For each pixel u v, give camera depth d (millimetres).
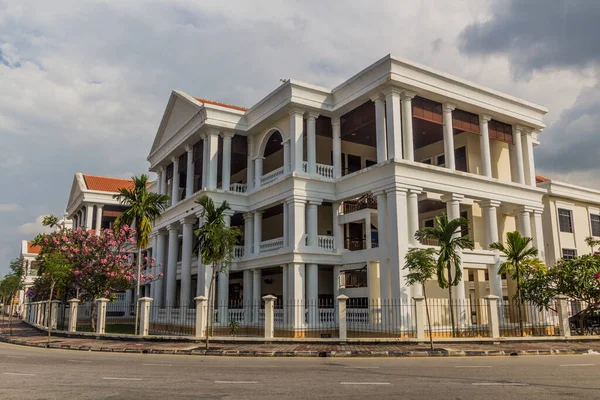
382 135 23078
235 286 33125
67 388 9016
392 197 21781
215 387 9078
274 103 26391
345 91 25016
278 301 30547
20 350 18438
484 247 27281
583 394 8234
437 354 15609
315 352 15625
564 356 15516
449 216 23656
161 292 33062
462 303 22609
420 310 18391
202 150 30328
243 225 32625
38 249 62969
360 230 27250
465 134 27953
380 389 8797
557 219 32156
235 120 28641
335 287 24688
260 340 18422
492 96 25906
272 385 9305
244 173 35344
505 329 23453
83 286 26359
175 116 32562
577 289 20703
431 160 29609
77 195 49281
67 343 20109
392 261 21312
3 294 43281
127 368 12211
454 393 8359
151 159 36906
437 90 23609
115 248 29344
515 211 27641
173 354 16641
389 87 22734
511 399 7812
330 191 25297
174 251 32125
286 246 24609
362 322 22625
